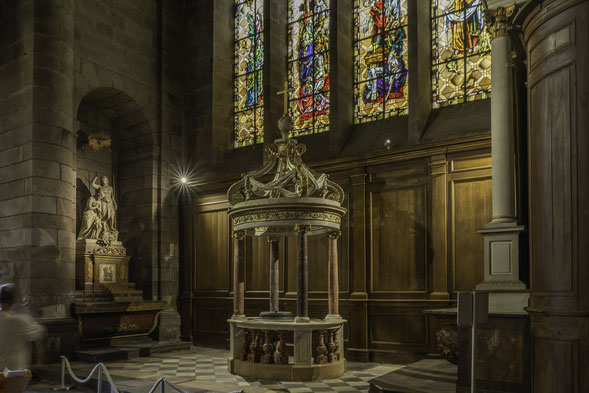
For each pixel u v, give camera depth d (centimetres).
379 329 1096
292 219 878
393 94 1211
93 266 1247
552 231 507
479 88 1100
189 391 788
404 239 1087
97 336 1192
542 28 534
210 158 1405
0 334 559
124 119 1418
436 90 1154
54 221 1123
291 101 1363
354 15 1293
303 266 898
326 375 890
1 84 1192
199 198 1412
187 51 1482
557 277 498
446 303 1014
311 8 1357
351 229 1153
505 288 693
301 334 881
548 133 518
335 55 1231
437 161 1055
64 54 1175
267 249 1271
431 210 1060
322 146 1265
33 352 1038
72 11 1209
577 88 492
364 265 1123
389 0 1238
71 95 1193
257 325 910
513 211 739
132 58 1364
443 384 697
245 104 1448
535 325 527
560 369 485
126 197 1427
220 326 1333
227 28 1476
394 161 1111
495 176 753
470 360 615
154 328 1320
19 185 1128
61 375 895
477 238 1001
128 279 1366
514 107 769
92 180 1379
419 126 1104
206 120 1425
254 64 1441
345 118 1235
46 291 1093
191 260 1405
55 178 1136
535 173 537
